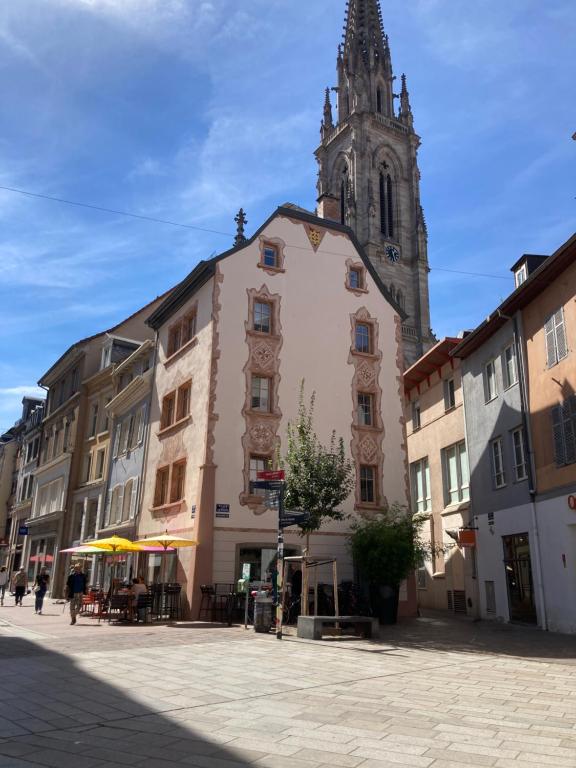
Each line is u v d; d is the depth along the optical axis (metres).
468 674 9.98
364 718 6.93
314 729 6.48
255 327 23.34
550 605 17.86
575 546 17.14
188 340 25.09
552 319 18.58
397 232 80.50
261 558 20.86
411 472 30.69
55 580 35.69
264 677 9.40
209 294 23.34
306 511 18.02
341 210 82.00
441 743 5.99
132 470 28.80
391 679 9.40
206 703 7.69
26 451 51.28
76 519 36.12
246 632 15.82
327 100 88.56
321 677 9.45
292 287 24.34
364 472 23.98
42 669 9.97
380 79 87.56
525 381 19.84
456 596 25.02
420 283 78.19
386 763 5.38
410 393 31.16
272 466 21.33
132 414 30.33
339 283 25.50
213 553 20.22
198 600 19.69
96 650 12.17
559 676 9.88
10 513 59.78
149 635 14.98
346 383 24.39
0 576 28.48
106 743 6.03
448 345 26.38
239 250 23.70
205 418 21.66
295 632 15.41
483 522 22.34
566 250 17.19
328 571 21.83
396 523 20.72
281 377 23.12
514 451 20.73
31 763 5.41
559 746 5.90
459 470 26.06
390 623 19.31
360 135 81.19
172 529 22.91
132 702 7.74
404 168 83.81
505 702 7.85
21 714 7.18
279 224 24.88
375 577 19.58
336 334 24.77
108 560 30.00
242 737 6.19
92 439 36.22
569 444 17.36
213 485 20.83
